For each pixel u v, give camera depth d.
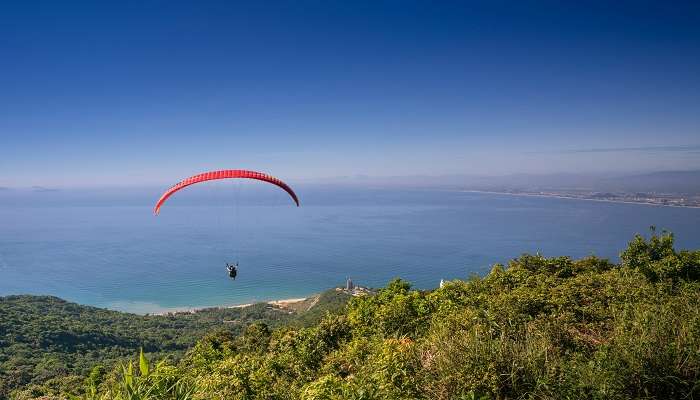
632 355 5.73
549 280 13.72
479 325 7.86
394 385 6.89
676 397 5.47
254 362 13.04
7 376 48.47
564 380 5.80
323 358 12.73
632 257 13.95
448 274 169.25
